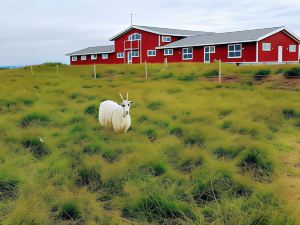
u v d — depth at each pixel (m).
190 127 8.27
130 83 18.17
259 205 4.27
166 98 12.63
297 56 37.84
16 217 3.91
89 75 26.45
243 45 33.75
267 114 9.79
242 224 3.74
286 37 36.00
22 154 6.62
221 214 4.07
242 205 4.27
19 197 4.51
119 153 6.71
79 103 12.72
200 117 9.52
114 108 8.57
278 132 8.52
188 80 20.12
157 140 7.72
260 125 8.45
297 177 5.47
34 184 4.96
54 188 4.95
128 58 48.38
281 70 20.31
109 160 6.36
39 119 9.60
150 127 8.63
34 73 29.28
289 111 10.44
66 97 14.05
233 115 9.66
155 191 4.64
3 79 21.86
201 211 4.26
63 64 37.53
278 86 16.88
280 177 5.38
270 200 4.36
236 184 4.94
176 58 40.84
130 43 47.50
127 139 7.59
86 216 4.26
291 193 4.77
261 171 5.59
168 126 8.73
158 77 22.50
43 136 7.81
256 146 6.48
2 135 7.88
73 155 6.47
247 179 5.04
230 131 8.41
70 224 4.13
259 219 3.76
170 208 4.29
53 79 21.56
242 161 6.05
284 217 3.72
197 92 14.59
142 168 5.75
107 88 16.33
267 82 18.23
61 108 11.52
